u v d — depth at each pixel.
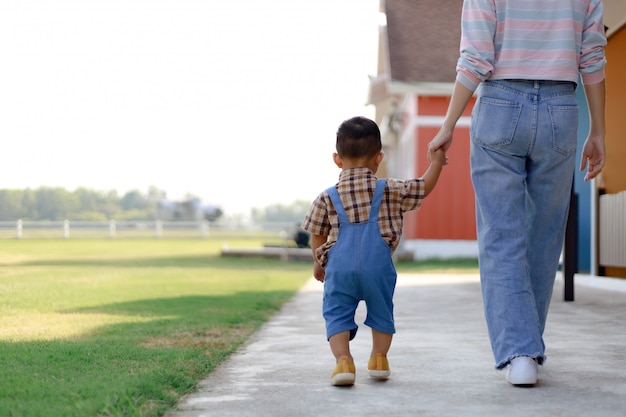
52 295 8.24
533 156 3.45
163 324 5.68
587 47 3.48
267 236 40.38
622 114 8.94
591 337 4.95
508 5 3.39
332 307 3.49
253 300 7.80
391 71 17.47
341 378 3.38
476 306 7.23
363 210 3.44
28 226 38.59
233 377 3.67
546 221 3.58
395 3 19.00
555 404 3.05
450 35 18.42
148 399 3.09
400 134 22.56
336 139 3.54
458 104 3.45
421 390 3.33
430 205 18.83
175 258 20.00
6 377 3.46
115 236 38.50
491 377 3.62
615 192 9.14
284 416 2.90
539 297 3.65
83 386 3.22
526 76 3.39
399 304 7.44
